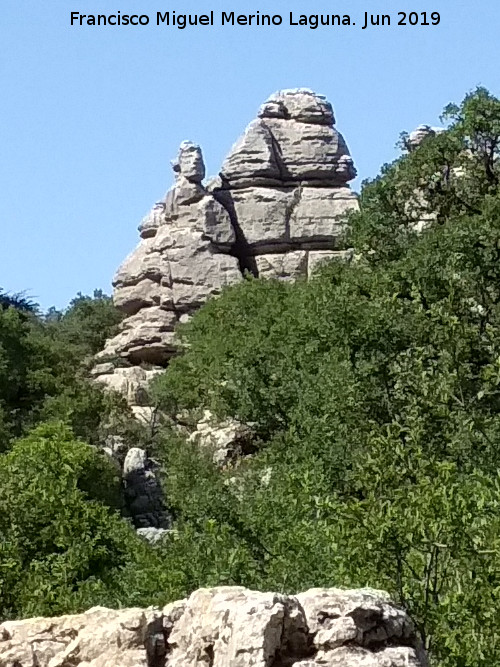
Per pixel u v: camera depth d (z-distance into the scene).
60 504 29.12
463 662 15.83
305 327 42.16
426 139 51.81
